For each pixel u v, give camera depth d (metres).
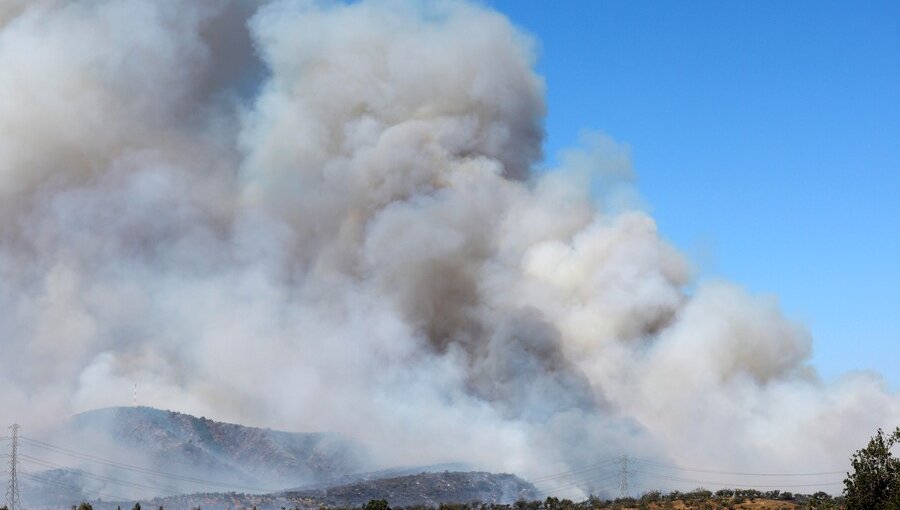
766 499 108.94
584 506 119.31
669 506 108.00
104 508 141.25
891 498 66.50
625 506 112.56
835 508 90.25
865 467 69.19
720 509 103.31
